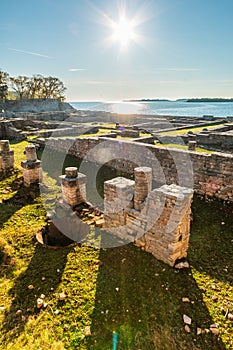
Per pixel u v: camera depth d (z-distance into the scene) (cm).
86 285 480
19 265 543
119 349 361
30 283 490
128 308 428
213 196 846
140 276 497
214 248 599
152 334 383
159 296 449
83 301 443
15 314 421
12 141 1784
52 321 407
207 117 2648
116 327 395
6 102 4534
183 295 451
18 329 395
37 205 820
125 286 474
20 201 849
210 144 1516
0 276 511
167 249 514
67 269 526
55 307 433
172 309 423
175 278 488
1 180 1032
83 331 389
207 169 848
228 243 616
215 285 478
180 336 379
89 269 525
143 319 407
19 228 682
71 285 481
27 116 3089
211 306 430
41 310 428
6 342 376
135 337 379
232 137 1436
